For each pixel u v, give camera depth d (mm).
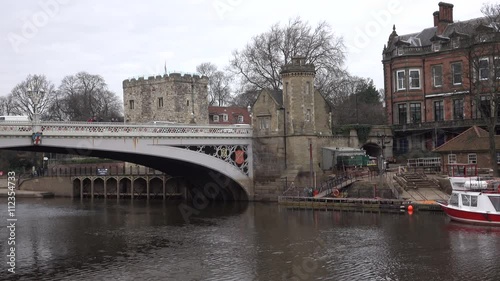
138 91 82438
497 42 58562
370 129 68500
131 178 75562
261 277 30203
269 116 60250
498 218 41406
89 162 92750
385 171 59031
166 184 72750
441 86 69500
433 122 68188
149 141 52000
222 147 58719
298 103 59281
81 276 30938
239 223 47125
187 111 80562
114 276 30859
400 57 71438
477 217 42281
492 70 58812
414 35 74500
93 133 47844
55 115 106438
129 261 34219
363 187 54500
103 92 112562
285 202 56562
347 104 90875
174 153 54156
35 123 44438
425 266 31422
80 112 106375
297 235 40719
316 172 59562
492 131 53781
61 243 39969
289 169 59062
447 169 55844
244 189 60469
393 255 33969
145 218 52781
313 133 59625
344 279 29531
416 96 71000
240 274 30859
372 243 37250
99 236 42625
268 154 60375
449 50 68375
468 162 56938
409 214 47969
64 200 76812
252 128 61094
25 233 44406
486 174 51250
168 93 79438
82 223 49938
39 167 102000
